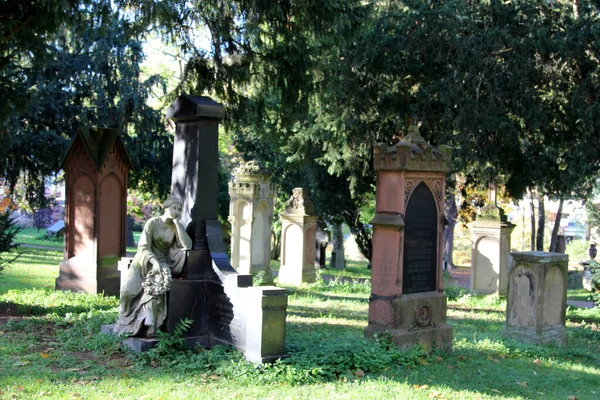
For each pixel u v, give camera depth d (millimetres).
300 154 24484
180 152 10023
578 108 15891
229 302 8938
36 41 12859
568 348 12062
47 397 6504
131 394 6781
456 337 11922
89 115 28500
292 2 13836
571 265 37125
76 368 7812
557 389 8586
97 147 14766
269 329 8234
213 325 9297
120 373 7660
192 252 9375
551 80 17031
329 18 13922
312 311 14195
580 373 9773
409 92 19094
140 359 8359
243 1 13867
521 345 11258
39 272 19000
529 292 12008
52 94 26984
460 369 9344
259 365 8047
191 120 9820
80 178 14844
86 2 12375
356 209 28375
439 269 10641
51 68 27078
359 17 14531
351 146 20453
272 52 14734
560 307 12328
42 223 59906
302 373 7875
